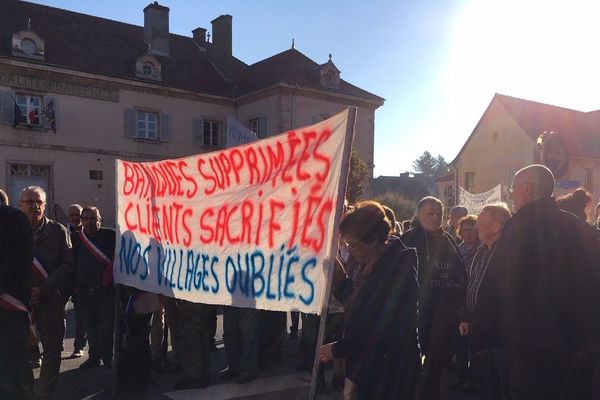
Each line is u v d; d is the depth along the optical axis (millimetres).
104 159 23516
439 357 3945
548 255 2871
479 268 4078
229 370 5262
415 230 4320
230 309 5242
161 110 25328
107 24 26828
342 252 5543
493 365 3711
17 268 3496
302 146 3096
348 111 2799
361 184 19734
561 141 6828
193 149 26297
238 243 3527
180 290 4059
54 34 24109
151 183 4586
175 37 30094
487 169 33125
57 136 22297
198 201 3971
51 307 4336
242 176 3551
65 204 22422
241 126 8195
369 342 2480
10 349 3506
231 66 29484
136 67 24688
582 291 2865
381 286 2510
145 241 4613
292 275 3057
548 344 2812
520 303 2889
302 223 3045
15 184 21500
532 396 2854
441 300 4051
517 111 32250
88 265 5359
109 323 5449
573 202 4234
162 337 5547
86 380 5117
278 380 5160
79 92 22906
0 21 23172
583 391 3055
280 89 25391
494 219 3975
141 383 4695
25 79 21578
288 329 7863
